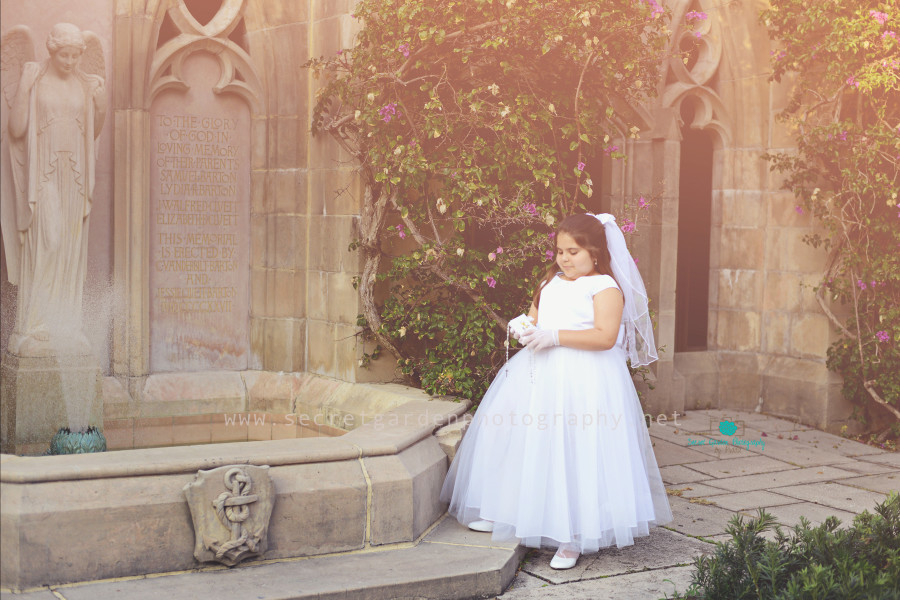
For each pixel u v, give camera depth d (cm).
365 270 520
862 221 618
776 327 693
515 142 483
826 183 648
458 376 485
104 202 544
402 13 467
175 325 567
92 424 495
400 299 531
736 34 690
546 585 349
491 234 564
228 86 566
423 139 488
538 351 378
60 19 514
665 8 509
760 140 699
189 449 341
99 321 544
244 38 575
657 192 654
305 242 578
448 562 344
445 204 472
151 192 554
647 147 655
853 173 601
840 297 641
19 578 295
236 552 322
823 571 292
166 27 550
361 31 497
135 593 299
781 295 687
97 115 493
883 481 521
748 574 317
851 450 598
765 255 699
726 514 449
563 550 368
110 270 548
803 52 624
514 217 481
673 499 474
